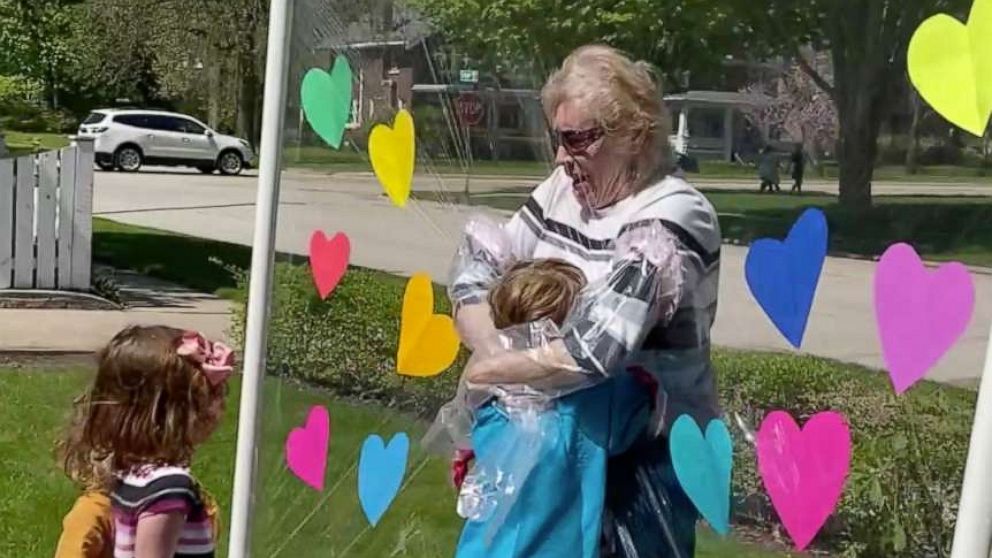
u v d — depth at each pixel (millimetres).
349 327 3066
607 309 2191
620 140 2307
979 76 1663
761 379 2195
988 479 1493
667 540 2270
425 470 2795
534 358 2258
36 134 30375
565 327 2244
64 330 8414
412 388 2945
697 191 2281
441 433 2734
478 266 2607
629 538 2270
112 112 27609
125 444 2584
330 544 2979
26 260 9531
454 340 2795
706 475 2225
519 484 2264
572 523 2242
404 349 2941
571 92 2338
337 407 3053
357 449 2984
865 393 2043
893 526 2148
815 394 2113
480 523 2324
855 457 2131
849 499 2139
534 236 2551
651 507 2273
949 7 1839
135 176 26344
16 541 4477
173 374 2615
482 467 2346
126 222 16641
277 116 3084
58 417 6004
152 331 2695
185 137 27578
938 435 2021
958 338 1792
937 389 1933
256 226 3119
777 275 2117
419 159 2879
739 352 2244
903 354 1851
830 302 2031
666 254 2184
